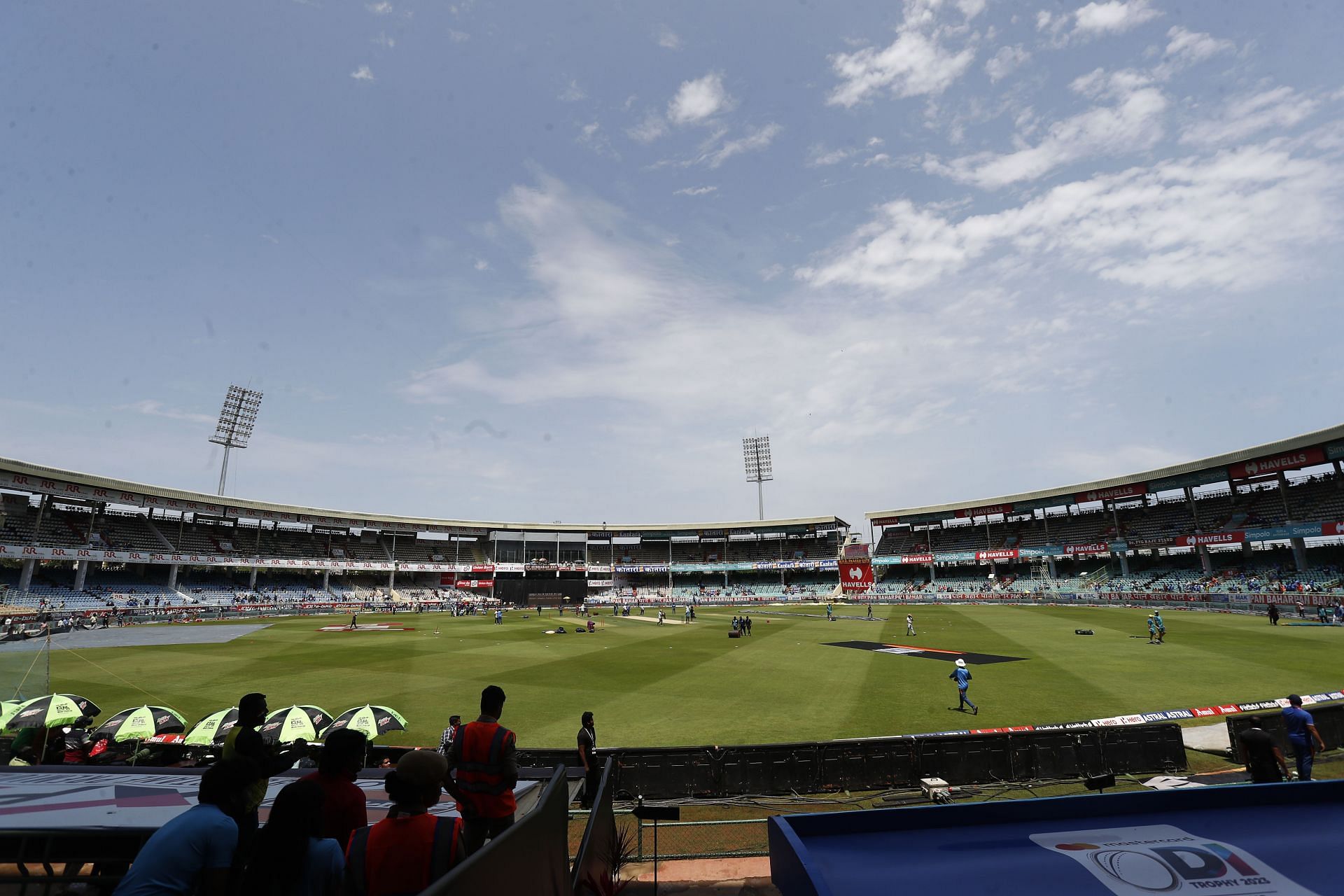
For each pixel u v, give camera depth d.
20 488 54.88
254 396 87.00
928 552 88.12
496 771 4.55
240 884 3.11
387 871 3.03
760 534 106.00
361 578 91.69
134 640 38.44
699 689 20.92
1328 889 3.35
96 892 3.57
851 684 21.34
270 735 11.52
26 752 9.85
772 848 3.75
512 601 88.81
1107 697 18.03
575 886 4.75
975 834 3.78
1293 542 53.94
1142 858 3.52
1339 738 12.73
